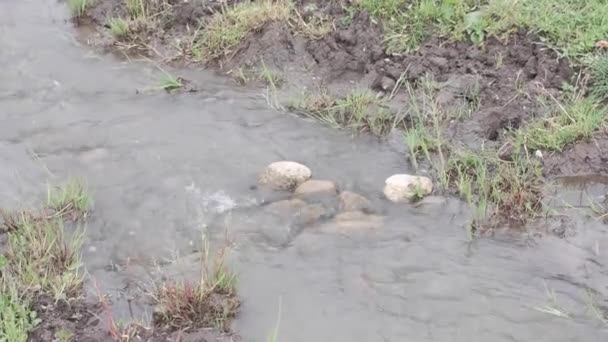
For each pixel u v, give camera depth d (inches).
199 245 196.1
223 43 233.8
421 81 221.5
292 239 197.0
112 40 239.9
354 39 228.1
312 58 229.1
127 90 227.3
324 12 233.1
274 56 230.2
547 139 208.5
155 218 200.5
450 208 201.8
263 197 204.4
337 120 219.5
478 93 217.9
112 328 181.8
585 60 215.9
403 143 213.8
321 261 193.5
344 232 197.8
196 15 239.6
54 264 191.5
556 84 216.7
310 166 210.1
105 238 197.3
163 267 192.4
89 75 231.0
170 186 205.9
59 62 234.4
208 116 220.5
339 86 225.0
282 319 185.5
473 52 222.4
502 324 184.5
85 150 212.8
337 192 204.7
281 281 190.5
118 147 213.5
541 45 219.8
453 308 186.7
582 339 182.7
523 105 215.0
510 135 211.9
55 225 197.3
